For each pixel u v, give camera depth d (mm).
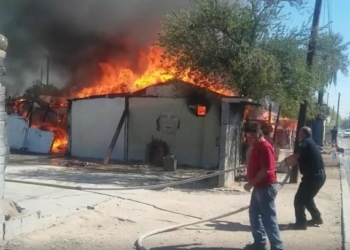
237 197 10867
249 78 14680
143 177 13875
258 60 14258
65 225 7312
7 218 6559
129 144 18203
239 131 13961
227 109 12406
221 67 15297
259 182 6121
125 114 18172
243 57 14383
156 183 12641
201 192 11359
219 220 8414
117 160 18062
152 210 8914
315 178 7895
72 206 8539
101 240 6676
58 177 12727
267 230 6117
